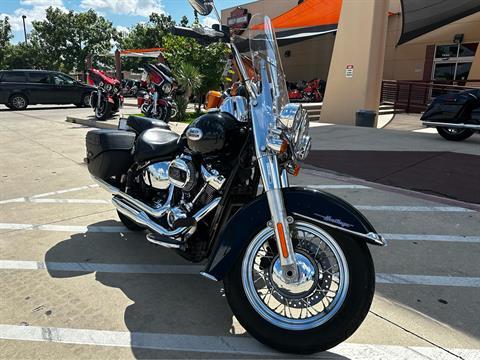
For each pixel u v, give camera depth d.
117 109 13.99
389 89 19.64
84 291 3.30
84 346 2.63
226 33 2.80
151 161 3.59
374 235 2.36
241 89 2.97
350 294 2.42
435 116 9.41
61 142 9.81
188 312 3.01
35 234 4.42
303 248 2.65
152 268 3.69
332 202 2.50
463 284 3.33
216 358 2.53
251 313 2.57
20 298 3.19
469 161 7.21
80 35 58.75
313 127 12.02
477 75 17.30
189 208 3.07
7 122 13.82
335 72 13.61
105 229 4.57
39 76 19.58
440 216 4.73
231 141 2.86
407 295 3.18
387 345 2.62
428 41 18.47
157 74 11.46
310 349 2.49
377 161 7.24
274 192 2.51
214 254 2.60
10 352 2.57
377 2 12.38
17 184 6.30
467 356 2.51
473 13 14.84
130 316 2.96
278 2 25.73
